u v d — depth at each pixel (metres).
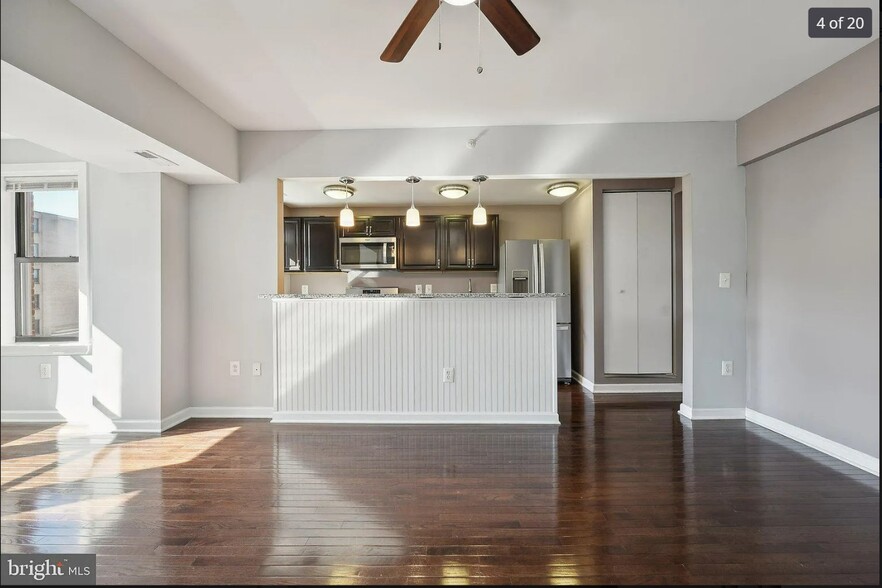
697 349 3.91
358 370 3.87
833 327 3.00
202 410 4.04
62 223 3.91
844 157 2.90
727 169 3.88
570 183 5.24
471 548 1.95
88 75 2.33
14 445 3.30
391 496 2.44
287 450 3.17
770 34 2.52
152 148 3.04
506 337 3.84
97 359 3.68
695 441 3.33
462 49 2.66
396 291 6.50
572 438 3.42
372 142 3.97
